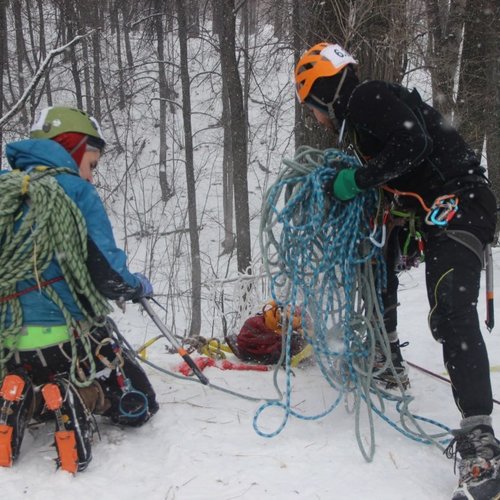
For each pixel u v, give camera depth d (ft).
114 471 8.75
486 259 9.64
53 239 8.49
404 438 9.84
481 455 7.86
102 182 59.31
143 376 10.26
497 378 13.16
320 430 10.15
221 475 8.50
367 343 10.46
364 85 8.88
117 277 8.80
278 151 65.62
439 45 36.06
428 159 9.20
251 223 62.64
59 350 8.86
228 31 32.50
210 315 27.61
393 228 10.38
